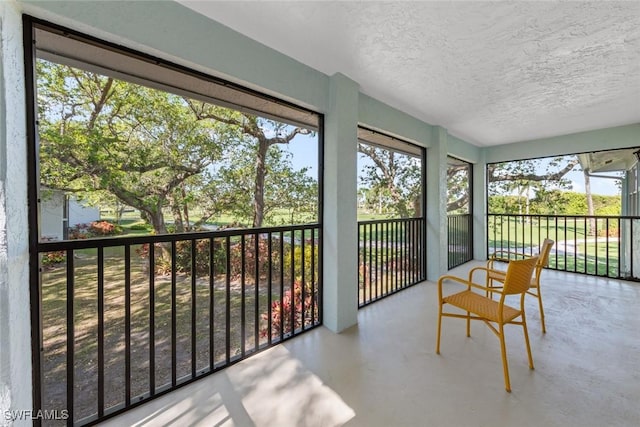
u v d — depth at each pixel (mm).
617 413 1388
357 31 1762
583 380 1657
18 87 1086
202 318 2490
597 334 2250
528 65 2189
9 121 998
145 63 1614
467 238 5348
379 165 3857
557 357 1913
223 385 1655
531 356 1812
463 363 1857
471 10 1560
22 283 1083
